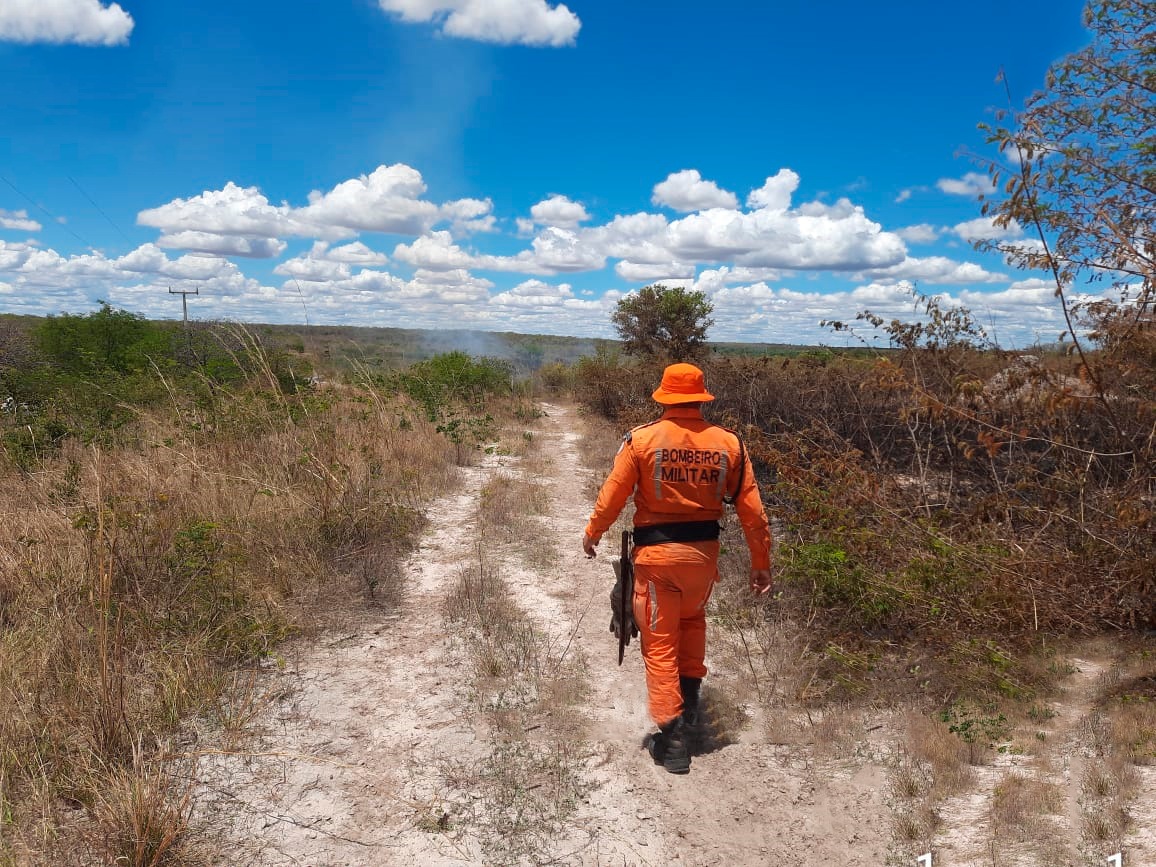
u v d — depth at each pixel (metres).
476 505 7.87
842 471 5.20
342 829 2.71
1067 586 4.17
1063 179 4.21
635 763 3.20
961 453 6.19
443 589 5.32
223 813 2.75
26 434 7.57
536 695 3.79
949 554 4.29
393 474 8.40
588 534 3.32
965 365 6.31
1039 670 3.71
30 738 2.98
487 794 2.95
